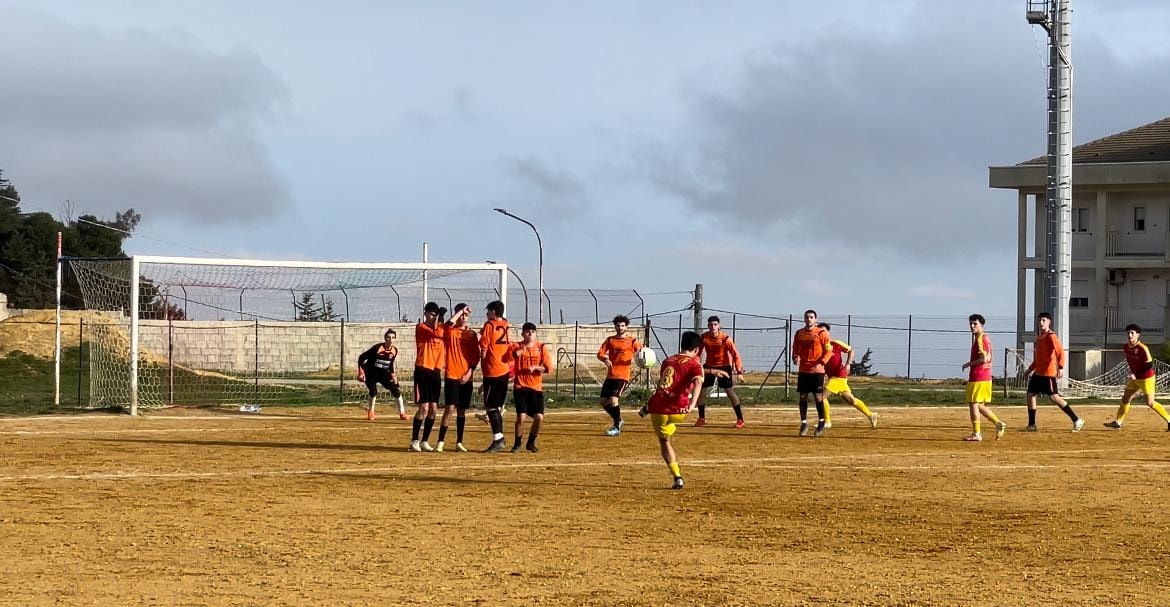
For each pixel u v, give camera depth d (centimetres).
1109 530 1257
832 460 1897
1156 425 2667
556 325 4906
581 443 2170
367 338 5009
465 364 2022
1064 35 4081
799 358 2352
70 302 8412
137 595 936
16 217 8494
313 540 1175
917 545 1173
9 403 3228
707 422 2703
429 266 3428
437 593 952
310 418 2833
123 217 9138
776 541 1190
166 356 4625
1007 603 933
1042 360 2459
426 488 1543
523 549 1138
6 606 893
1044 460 1906
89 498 1438
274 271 3878
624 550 1138
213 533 1209
